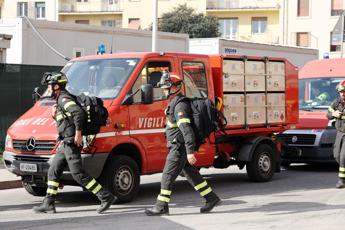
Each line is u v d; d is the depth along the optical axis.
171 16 60.25
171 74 9.25
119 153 10.59
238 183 13.26
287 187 12.62
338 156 12.39
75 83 10.94
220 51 28.89
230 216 9.45
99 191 9.63
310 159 15.04
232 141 12.78
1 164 15.48
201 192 9.62
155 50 21.80
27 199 11.35
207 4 62.94
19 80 17.50
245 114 12.49
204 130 9.08
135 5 63.72
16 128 10.50
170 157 9.28
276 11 61.31
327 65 17.02
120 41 25.91
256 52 31.08
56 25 23.77
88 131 9.42
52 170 9.60
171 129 9.21
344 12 24.77
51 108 10.72
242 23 62.75
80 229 8.56
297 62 34.16
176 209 10.08
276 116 13.33
